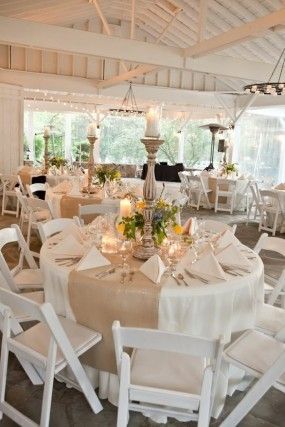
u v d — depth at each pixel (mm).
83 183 5852
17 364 2537
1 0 5766
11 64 8953
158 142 2195
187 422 2064
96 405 2111
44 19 8000
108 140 17656
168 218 2434
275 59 7762
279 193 6492
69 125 16188
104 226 2869
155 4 8086
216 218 8023
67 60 9492
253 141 12773
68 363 1892
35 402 2191
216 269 2107
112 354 2064
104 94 9906
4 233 2846
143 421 2070
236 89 10734
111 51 5523
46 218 4980
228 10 6688
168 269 2174
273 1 5883
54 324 1733
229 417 1901
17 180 7070
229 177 9234
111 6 8516
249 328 2205
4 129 8961
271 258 5148
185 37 8734
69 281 2105
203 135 16516
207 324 2027
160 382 1710
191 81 10672
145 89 10234
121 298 1978
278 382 1787
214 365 1566
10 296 1793
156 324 1975
